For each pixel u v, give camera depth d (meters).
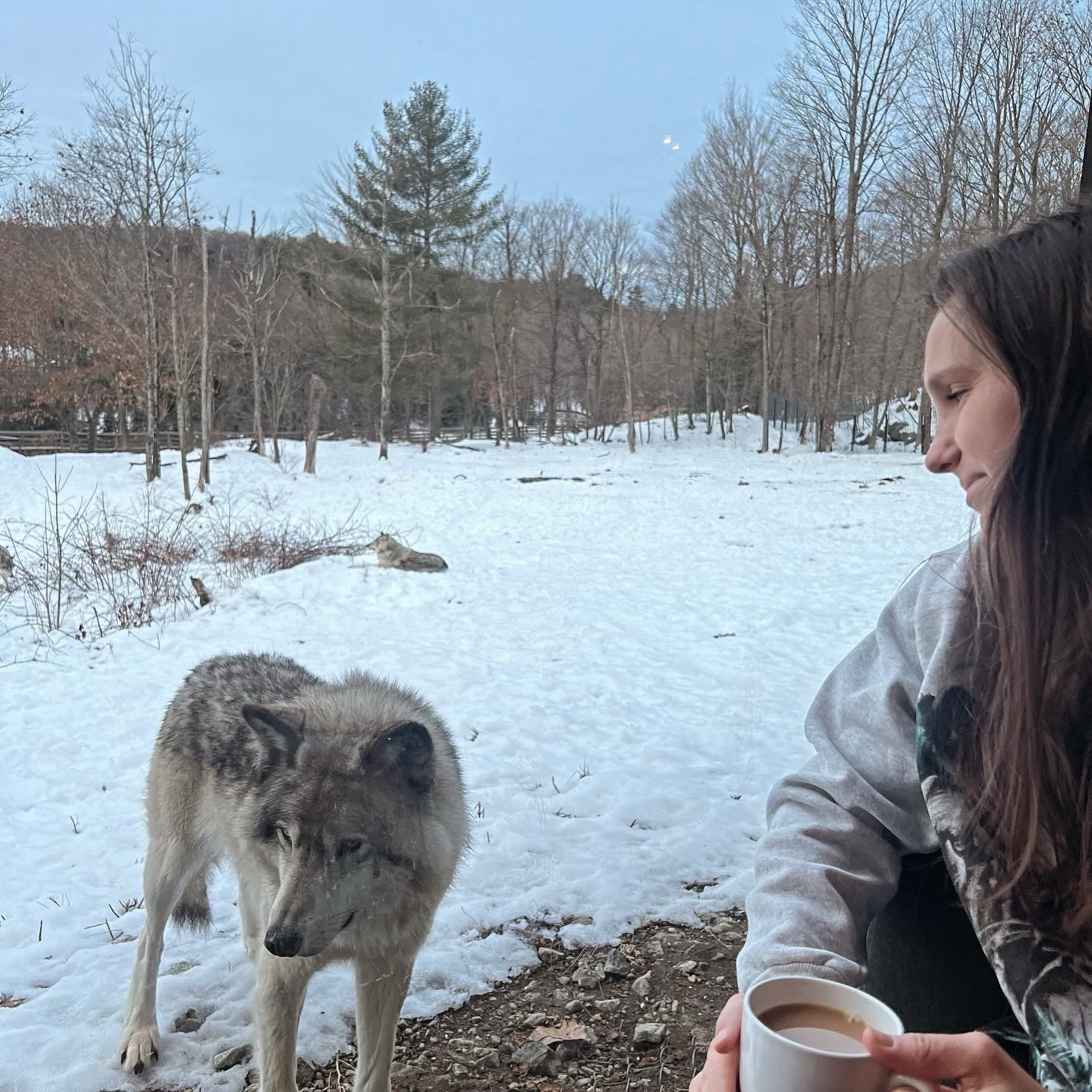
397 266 46.78
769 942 1.36
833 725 1.65
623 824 5.01
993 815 1.25
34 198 38.50
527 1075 3.12
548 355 61.06
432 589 12.05
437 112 47.06
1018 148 29.62
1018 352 1.18
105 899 4.46
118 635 10.02
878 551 14.62
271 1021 2.74
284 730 2.75
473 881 4.39
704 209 46.41
